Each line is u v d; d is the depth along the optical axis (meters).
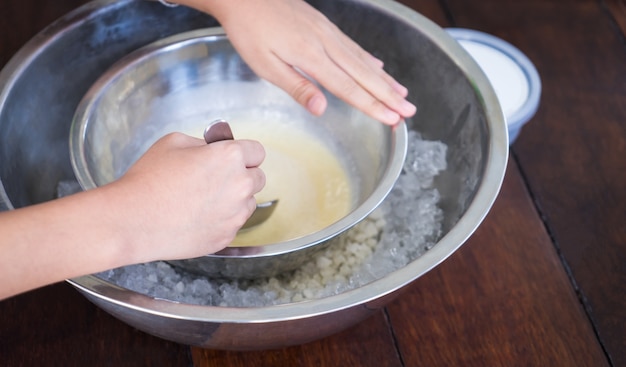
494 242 0.88
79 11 0.89
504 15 1.09
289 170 0.89
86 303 0.82
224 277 0.78
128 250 0.65
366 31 0.93
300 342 0.74
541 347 0.81
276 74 0.82
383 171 0.83
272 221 0.85
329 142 0.91
